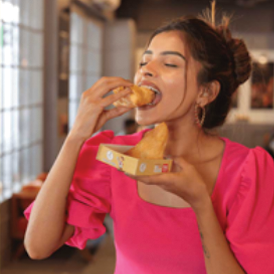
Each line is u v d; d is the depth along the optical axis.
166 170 0.92
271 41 8.09
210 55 1.08
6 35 3.58
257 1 7.80
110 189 1.15
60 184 1.04
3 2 3.49
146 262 1.10
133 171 0.85
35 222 1.05
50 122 4.51
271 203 1.07
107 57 7.43
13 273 3.33
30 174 4.19
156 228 1.08
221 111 1.17
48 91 4.48
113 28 7.37
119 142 1.26
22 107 3.95
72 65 5.75
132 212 1.10
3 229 3.38
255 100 8.26
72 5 5.53
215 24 1.25
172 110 1.06
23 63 3.97
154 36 1.12
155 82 1.05
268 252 1.02
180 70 1.06
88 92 1.01
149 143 0.95
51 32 4.43
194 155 1.15
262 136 8.05
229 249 1.00
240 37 1.25
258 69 1.45
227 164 1.13
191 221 1.05
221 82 1.13
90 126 1.01
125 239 1.11
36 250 1.06
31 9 4.11
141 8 8.11
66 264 3.54
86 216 1.11
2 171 3.54
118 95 0.99
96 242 4.09
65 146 1.04
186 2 8.00
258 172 1.09
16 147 3.83
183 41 1.07
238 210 1.07
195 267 1.07
